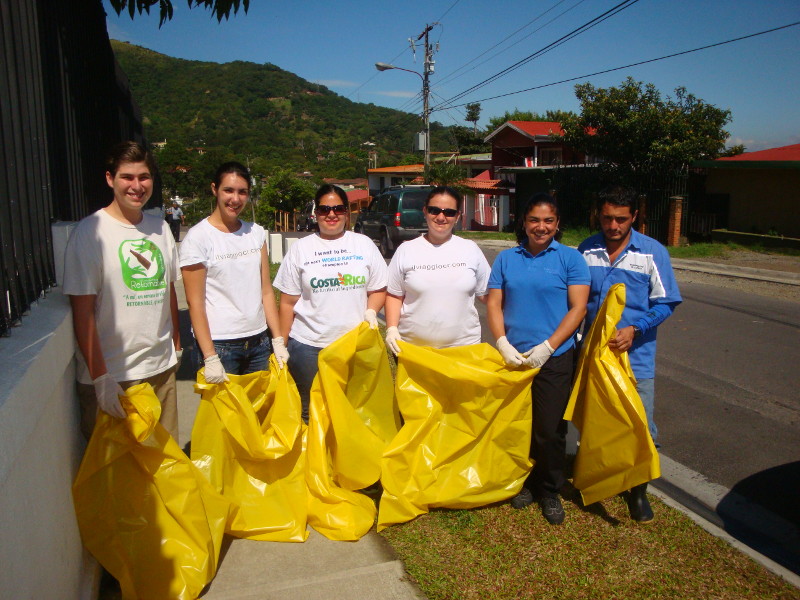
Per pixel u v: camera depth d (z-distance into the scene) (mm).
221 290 3732
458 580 3104
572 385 3820
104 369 2877
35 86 2918
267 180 47312
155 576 2857
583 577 3139
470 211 30906
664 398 6020
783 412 5668
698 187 20109
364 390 3857
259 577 3084
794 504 4133
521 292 3709
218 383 3445
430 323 3850
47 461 2346
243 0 5176
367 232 19516
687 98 19812
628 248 3703
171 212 24031
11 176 2486
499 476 3756
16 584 1874
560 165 25797
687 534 3529
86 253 2865
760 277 13492
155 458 2982
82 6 4445
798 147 20719
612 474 3555
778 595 3021
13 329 2416
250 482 3553
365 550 3336
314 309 3854
